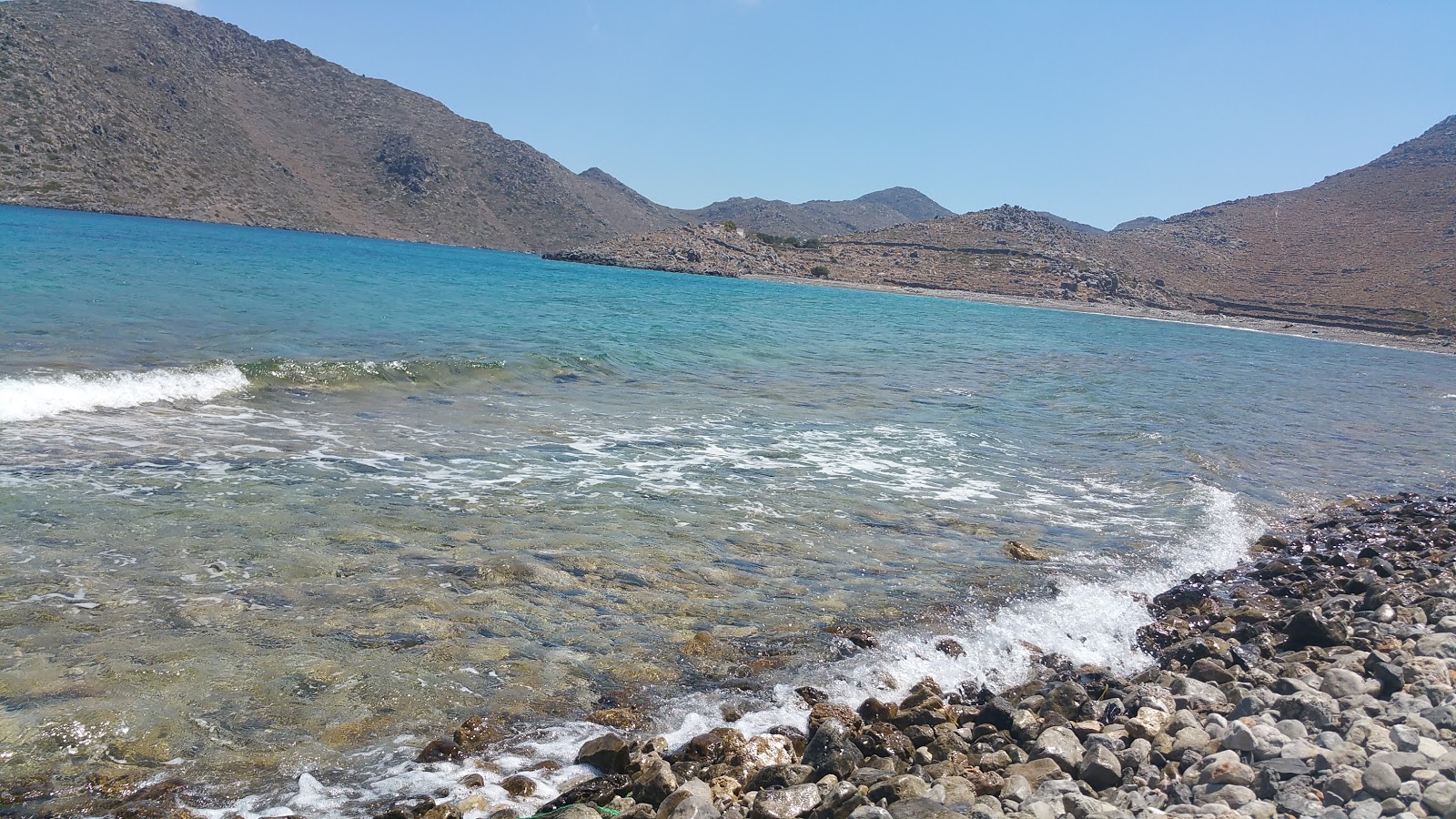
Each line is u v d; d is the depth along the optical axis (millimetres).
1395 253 130625
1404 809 4809
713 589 8391
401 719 5684
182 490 9664
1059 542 10828
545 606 7605
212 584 7336
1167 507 12977
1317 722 6121
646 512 10523
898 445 15672
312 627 6773
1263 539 11703
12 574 7090
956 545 10375
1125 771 5664
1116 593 9195
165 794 4738
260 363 15898
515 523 9672
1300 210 171625
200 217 176875
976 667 7305
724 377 22578
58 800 4602
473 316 32125
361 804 4812
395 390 16531
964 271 125438
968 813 4902
